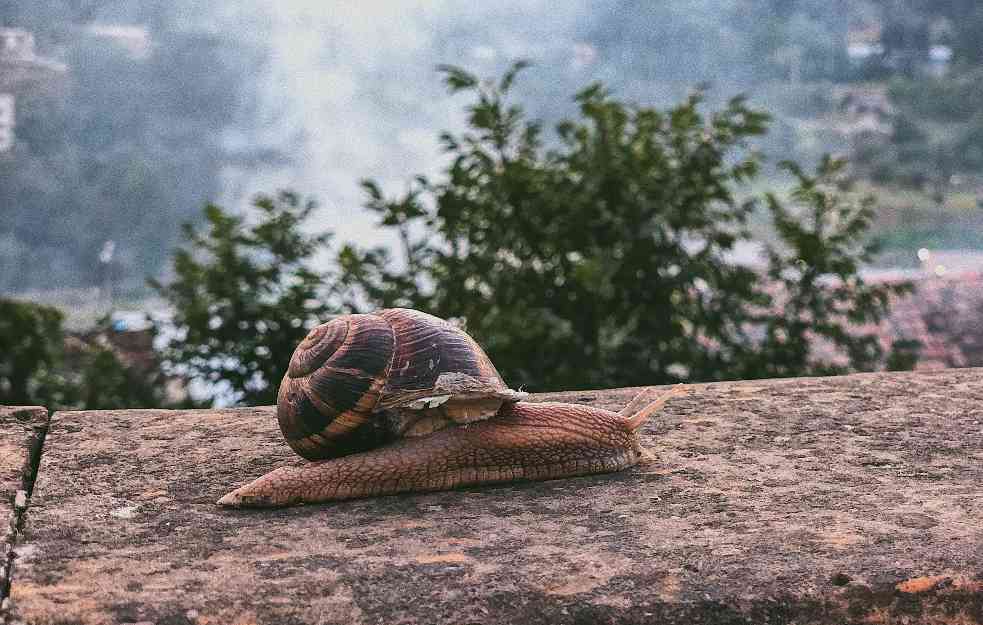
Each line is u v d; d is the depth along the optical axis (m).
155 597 0.27
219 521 0.30
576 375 0.56
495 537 0.29
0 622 0.26
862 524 0.29
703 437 0.35
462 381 0.31
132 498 0.31
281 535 0.29
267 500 0.31
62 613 0.26
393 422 0.31
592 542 0.29
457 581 0.27
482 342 0.53
